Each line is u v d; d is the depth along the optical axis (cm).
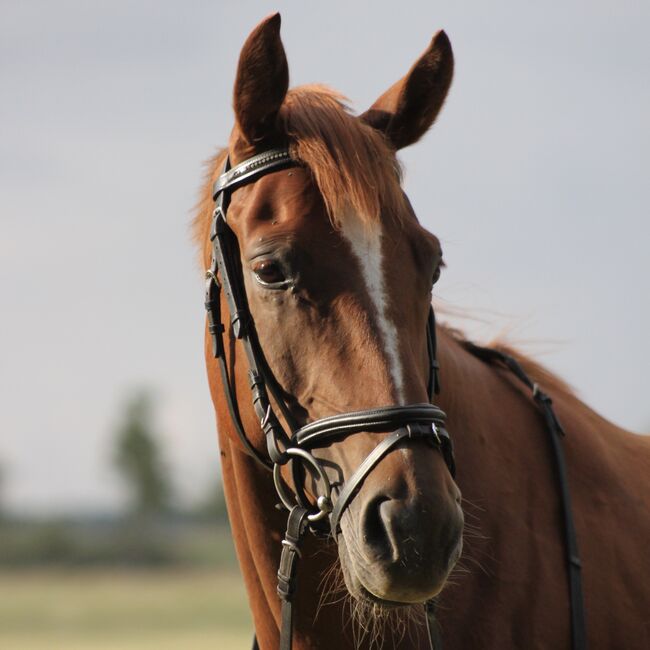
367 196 524
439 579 474
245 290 553
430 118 622
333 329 516
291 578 555
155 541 10506
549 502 609
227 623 4397
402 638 571
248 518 612
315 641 588
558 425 635
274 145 568
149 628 4188
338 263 521
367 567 482
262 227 536
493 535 583
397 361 509
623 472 657
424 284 542
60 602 5891
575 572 589
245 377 563
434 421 504
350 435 506
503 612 573
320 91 601
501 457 609
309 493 532
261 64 555
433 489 482
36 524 10606
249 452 580
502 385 655
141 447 11169
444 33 612
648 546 627
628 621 598
